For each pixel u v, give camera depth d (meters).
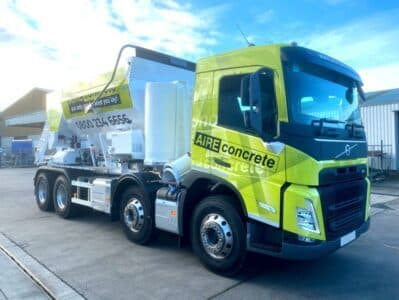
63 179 8.79
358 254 5.93
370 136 18.61
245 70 4.60
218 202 4.91
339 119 4.89
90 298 4.23
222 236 4.84
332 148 4.38
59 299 4.19
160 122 6.21
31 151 35.34
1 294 4.34
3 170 29.11
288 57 4.25
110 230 7.48
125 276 4.91
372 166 18.00
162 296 4.29
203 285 4.61
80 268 5.21
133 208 6.31
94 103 7.72
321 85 4.67
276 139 4.25
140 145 6.81
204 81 5.12
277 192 4.27
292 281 4.76
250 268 5.21
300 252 4.13
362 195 5.03
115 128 7.61
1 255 5.84
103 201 7.18
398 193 13.10
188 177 5.29
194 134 5.22
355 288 4.54
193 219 5.27
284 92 4.21
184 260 5.58
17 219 8.64
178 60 7.54
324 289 4.51
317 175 4.10
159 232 6.38
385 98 19.30
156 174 6.41
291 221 4.17
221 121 4.86
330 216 4.21
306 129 4.17
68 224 8.07
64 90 8.95
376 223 8.31
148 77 7.03
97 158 8.44
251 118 4.18
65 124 9.34
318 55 4.64
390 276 4.95
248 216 4.54
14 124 32.69
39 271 5.08
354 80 5.34
